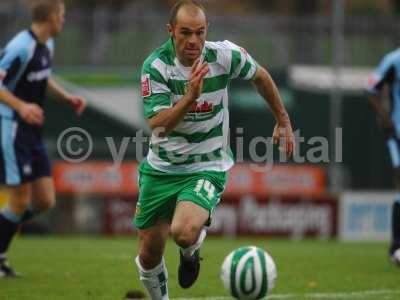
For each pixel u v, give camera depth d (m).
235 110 67.81
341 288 35.38
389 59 44.44
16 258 44.75
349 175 70.75
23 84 37.69
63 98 40.03
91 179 66.62
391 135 44.78
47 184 38.59
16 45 37.09
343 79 69.88
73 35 68.94
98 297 32.62
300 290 34.69
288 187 68.06
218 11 111.19
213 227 66.44
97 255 46.66
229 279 25.88
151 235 28.30
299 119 69.44
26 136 37.91
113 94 67.81
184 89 27.36
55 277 37.78
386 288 35.47
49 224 66.62
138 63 68.56
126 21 68.94
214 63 27.78
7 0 92.56
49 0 37.72
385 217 68.25
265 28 69.62
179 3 26.80
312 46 69.62
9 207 37.91
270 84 28.92
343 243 62.06
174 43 27.20
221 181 28.22
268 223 67.00
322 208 67.50
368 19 70.25
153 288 28.62
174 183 28.11
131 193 66.75
